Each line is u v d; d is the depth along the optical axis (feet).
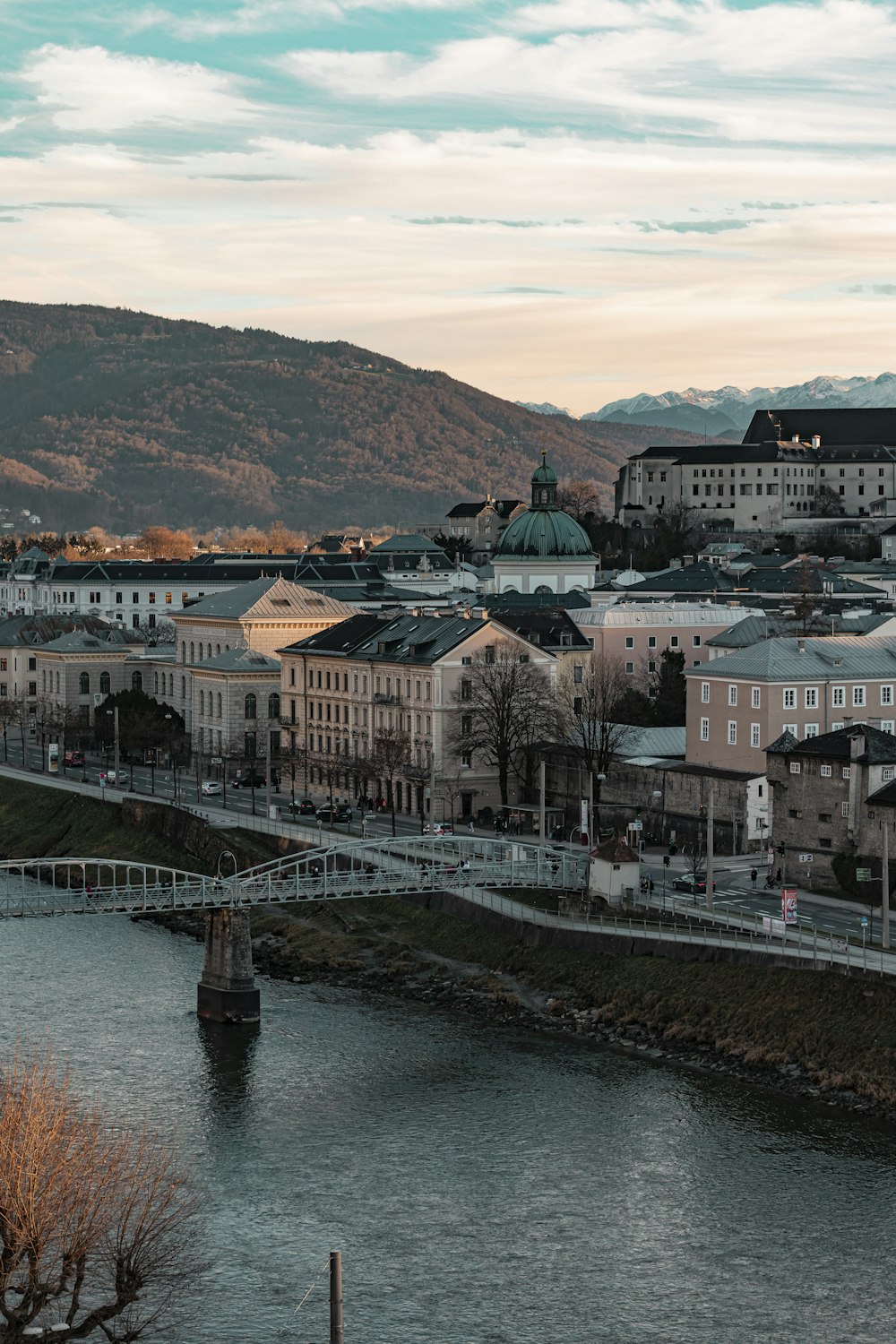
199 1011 608.19
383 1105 519.19
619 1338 384.68
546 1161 476.13
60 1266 365.40
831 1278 410.31
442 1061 559.79
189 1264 402.31
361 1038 584.81
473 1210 445.78
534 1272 413.18
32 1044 569.23
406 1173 469.16
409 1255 421.59
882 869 645.92
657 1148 483.92
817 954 560.20
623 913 638.94
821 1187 456.45
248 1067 552.82
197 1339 379.96
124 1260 329.93
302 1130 498.28
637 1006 589.73
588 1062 556.92
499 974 641.40
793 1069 536.01
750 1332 386.93
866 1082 517.14
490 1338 384.27
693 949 597.52
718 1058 552.00
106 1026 594.24
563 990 618.03
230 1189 456.86
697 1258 419.74
